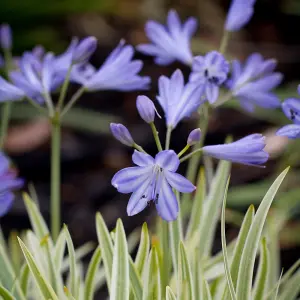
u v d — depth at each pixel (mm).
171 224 478
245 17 521
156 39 540
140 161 395
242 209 799
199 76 448
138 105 414
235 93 518
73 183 955
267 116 931
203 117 513
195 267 455
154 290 439
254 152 410
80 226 840
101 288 699
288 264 739
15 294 480
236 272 446
